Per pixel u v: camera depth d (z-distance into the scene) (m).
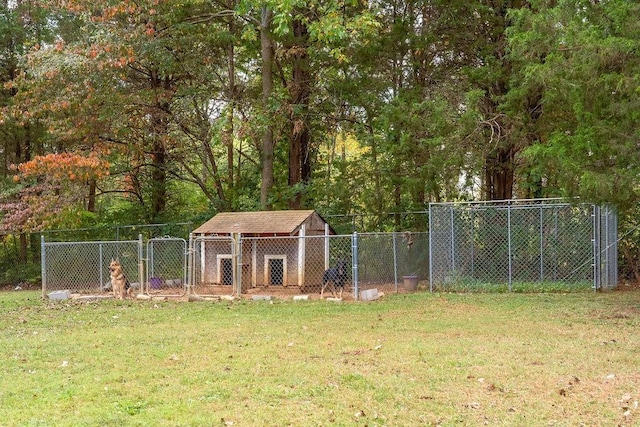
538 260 13.76
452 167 14.04
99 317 10.62
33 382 6.05
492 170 16.30
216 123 16.62
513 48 11.24
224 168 23.98
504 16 15.14
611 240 13.63
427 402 5.28
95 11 16.94
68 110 16.75
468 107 13.77
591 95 9.20
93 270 15.90
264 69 17.08
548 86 10.29
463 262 13.99
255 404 5.23
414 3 16.47
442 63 17.12
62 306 12.32
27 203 18.16
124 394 5.60
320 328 8.99
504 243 14.02
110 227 17.84
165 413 4.98
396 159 14.75
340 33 13.99
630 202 9.98
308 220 13.96
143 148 18.83
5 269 20.14
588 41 8.86
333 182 16.77
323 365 6.59
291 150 18.70
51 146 21.38
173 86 19.38
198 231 14.34
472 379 6.00
